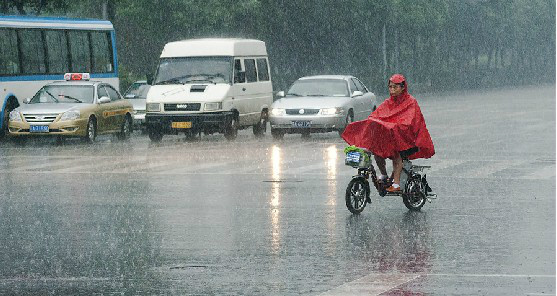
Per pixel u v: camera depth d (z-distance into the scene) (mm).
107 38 84125
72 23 80125
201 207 35094
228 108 68812
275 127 68812
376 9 151875
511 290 21312
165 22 115500
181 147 63312
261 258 25281
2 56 71875
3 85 71562
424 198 34344
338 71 157125
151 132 69312
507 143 63781
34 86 75062
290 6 136250
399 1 158000
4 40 72312
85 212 33969
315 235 28953
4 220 32219
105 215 33219
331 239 28219
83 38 81188
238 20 125625
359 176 33406
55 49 77812
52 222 31734
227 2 117750
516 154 55875
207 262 24750
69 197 38094
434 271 23469
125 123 72062
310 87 71562
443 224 30922
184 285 21984
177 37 120375
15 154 58812
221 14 115938
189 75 70500
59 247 27062
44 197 38156
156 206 35375
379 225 30812
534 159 52812
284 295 20938
